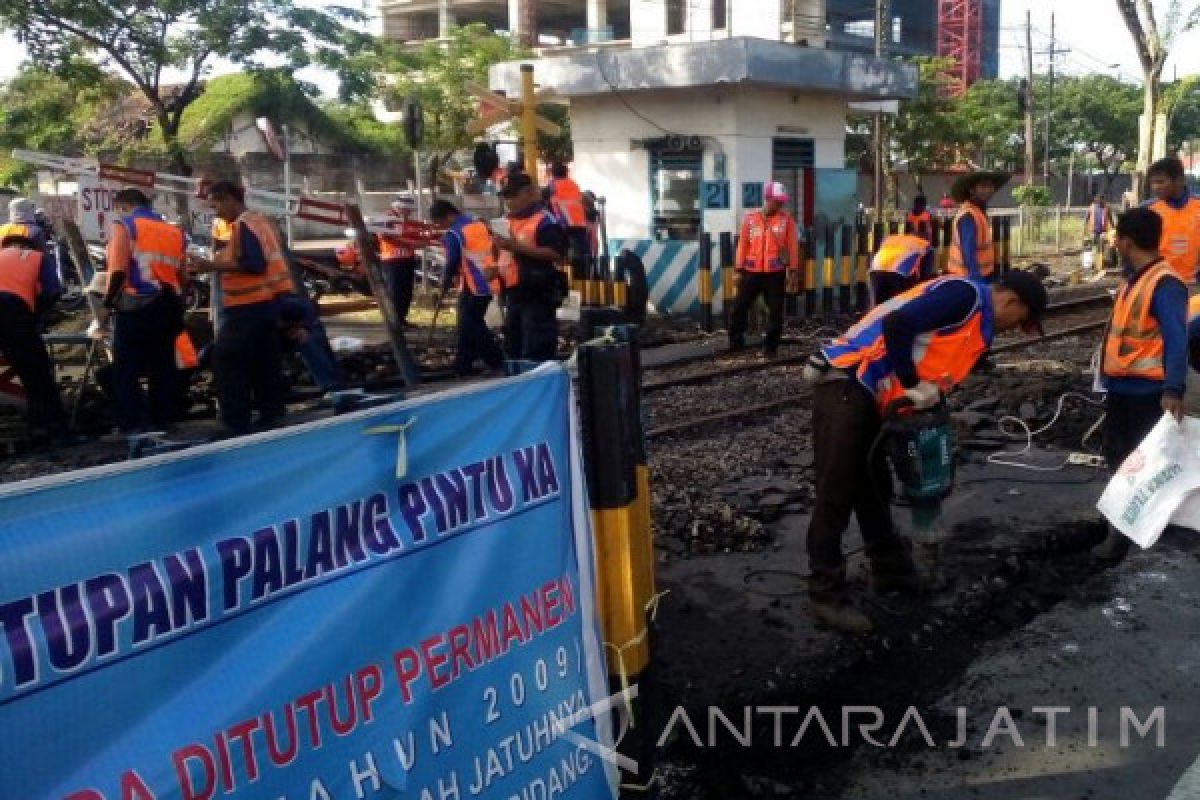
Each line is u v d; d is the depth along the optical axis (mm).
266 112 35344
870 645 4551
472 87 14516
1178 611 5098
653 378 10672
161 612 1963
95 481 1855
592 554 3176
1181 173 7652
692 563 5434
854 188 17328
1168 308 5289
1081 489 6672
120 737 1898
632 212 16781
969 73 72500
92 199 14461
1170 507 5102
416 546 2512
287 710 2189
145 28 21219
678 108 16016
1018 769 3801
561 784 2957
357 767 2334
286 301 8656
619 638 3242
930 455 4676
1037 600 5195
